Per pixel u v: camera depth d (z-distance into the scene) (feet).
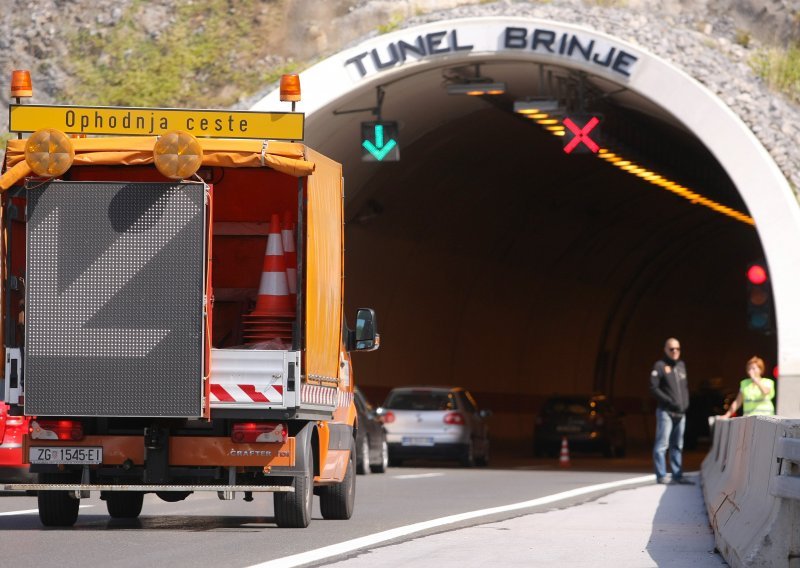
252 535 72.74
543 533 76.07
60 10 177.68
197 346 70.95
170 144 70.08
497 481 134.31
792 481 49.52
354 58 156.35
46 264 71.15
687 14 158.61
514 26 151.12
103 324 71.15
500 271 251.19
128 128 75.61
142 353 71.10
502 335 266.57
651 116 174.50
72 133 75.56
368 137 138.92
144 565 59.00
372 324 86.02
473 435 181.16
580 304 297.33
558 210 246.27
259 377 71.46
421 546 68.18
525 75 162.09
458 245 229.45
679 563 61.82
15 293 73.87
